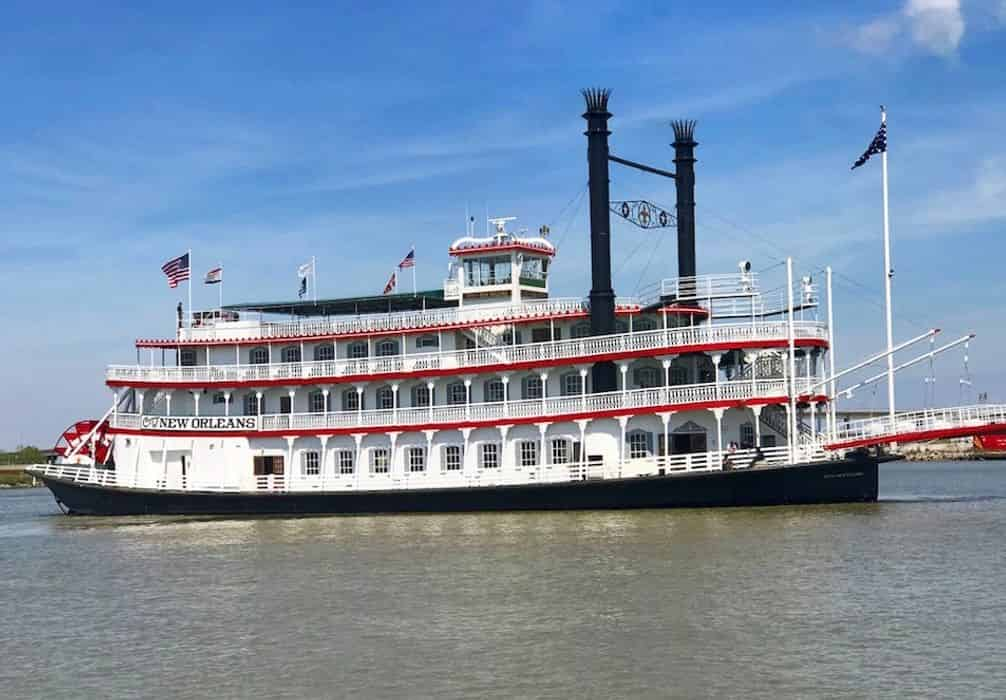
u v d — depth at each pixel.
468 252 77.50
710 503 64.75
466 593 41.91
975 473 151.75
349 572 47.78
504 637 35.03
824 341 66.50
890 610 36.91
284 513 74.12
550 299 72.69
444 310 74.31
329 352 77.75
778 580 42.12
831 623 35.34
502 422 69.81
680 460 65.31
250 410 77.62
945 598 38.56
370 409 74.75
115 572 51.31
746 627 35.16
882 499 77.19
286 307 81.19
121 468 76.88
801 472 63.38
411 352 75.31
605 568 45.72
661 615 37.12
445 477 70.50
